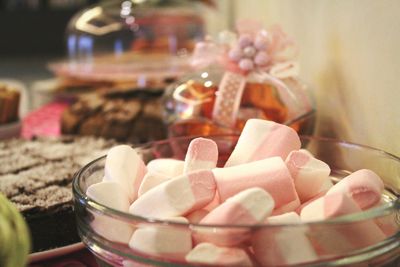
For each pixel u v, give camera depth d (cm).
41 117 84
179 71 86
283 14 63
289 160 33
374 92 41
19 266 29
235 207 29
